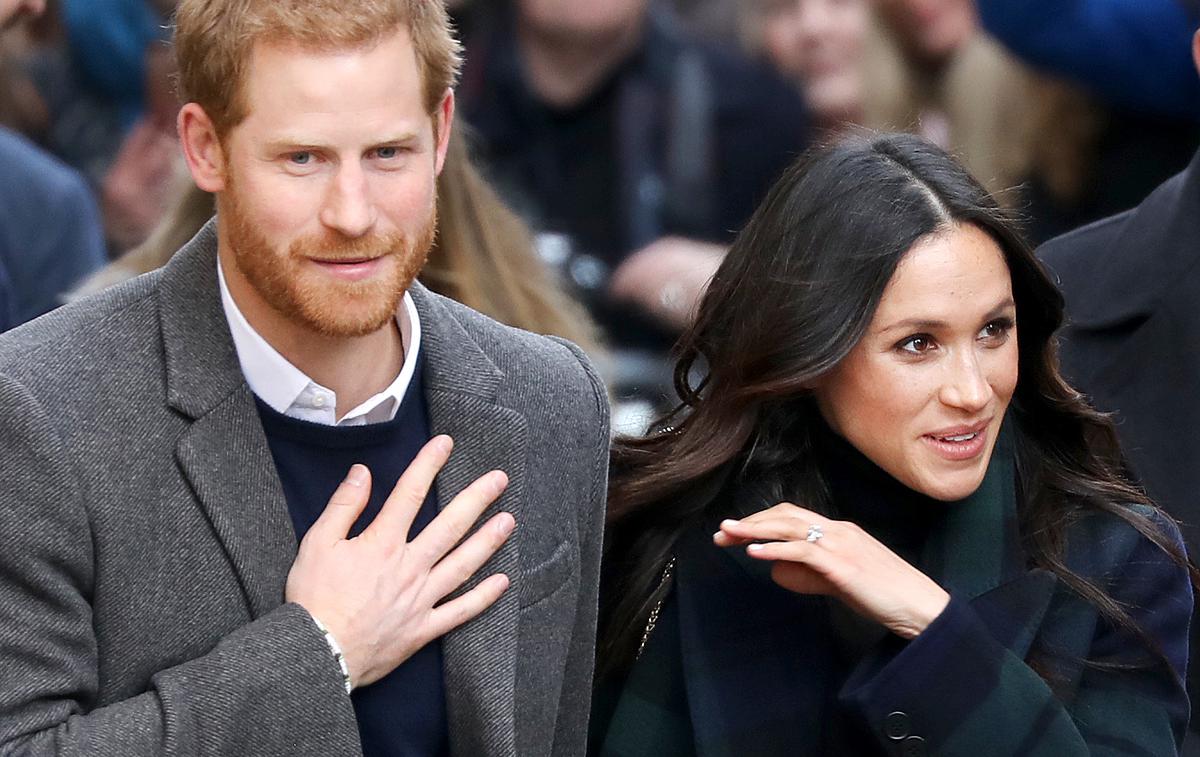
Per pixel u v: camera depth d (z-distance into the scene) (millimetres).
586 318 13930
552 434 9320
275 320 8516
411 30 8062
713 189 18953
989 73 17844
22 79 20250
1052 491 10211
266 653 8227
